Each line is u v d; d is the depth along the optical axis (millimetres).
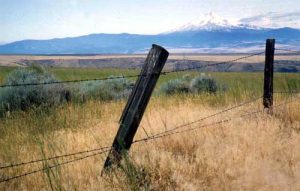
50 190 4758
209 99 12359
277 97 10633
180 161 5516
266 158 5730
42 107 10500
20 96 10766
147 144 6293
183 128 7414
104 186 4832
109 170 5203
